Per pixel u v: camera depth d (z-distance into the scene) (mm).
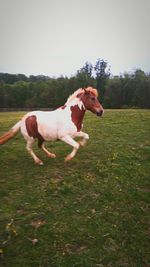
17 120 19906
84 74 68938
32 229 6590
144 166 10406
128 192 8500
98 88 70188
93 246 6320
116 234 6750
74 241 6379
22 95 72562
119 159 10711
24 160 10305
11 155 10875
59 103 67562
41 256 5926
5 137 9461
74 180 8766
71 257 5969
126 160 10688
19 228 6582
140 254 6363
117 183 8914
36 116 9211
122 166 10102
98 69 72938
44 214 7102
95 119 19000
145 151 11875
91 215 7242
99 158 10719
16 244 6172
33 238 6355
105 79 71938
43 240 6309
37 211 7191
